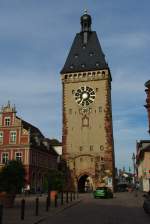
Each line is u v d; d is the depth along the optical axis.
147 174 84.94
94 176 84.75
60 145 121.00
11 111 84.81
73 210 34.06
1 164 81.88
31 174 81.56
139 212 31.64
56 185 55.03
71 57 97.25
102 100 89.38
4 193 36.47
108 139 86.44
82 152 86.94
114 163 92.69
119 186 115.06
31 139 85.00
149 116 46.66
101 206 39.12
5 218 25.56
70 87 92.31
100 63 92.56
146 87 47.72
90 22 102.69
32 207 36.50
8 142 83.12
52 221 24.80
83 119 89.12
